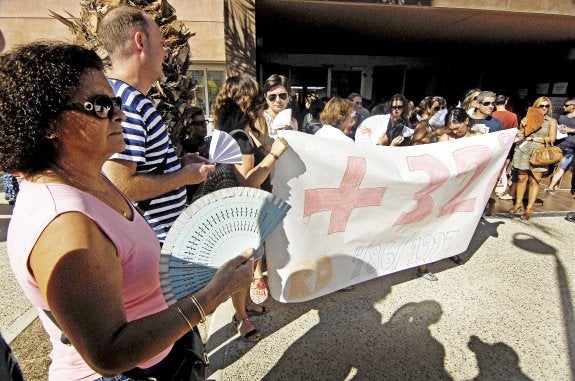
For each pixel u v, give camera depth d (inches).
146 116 60.3
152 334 30.1
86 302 26.7
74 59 31.0
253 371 84.8
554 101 403.9
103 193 37.0
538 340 95.5
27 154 30.1
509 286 121.8
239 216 41.2
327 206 98.0
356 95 219.8
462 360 88.4
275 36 381.7
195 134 110.6
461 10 269.6
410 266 120.6
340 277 107.6
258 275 115.0
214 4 265.0
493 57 546.9
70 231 27.3
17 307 110.7
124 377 38.3
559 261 139.3
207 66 279.1
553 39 380.8
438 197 115.0
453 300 113.7
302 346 93.2
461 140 121.0
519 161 184.5
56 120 30.1
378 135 129.9
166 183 61.5
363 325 101.7
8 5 244.1
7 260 141.8
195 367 45.8
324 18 292.2
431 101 219.6
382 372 84.6
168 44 101.3
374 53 517.3
